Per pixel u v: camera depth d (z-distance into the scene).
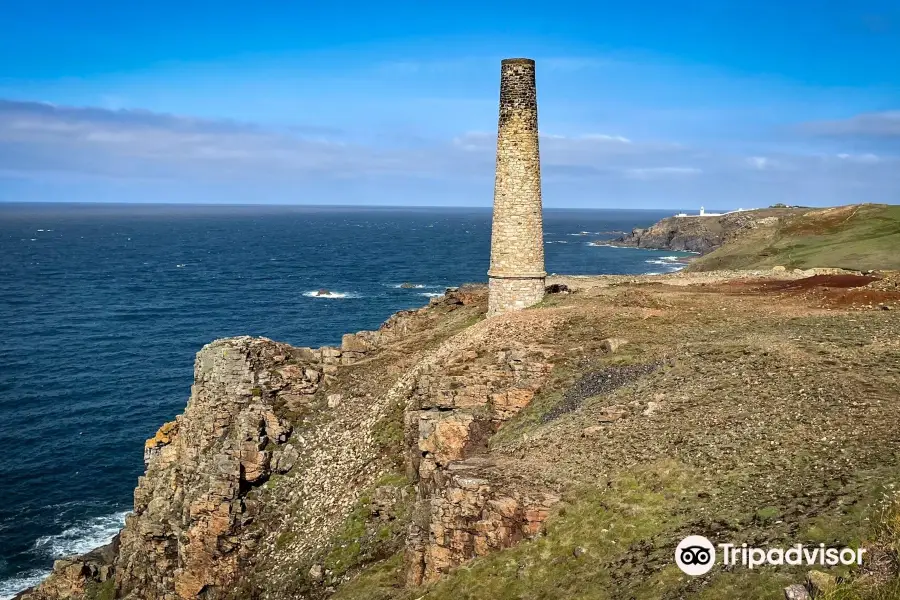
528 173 51.94
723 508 22.48
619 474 26.19
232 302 165.00
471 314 61.00
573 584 21.95
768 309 45.62
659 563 21.02
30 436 78.56
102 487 67.81
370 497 38.84
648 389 33.28
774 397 28.86
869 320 38.22
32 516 62.19
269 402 50.91
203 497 42.97
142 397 92.75
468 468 29.64
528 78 50.97
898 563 16.98
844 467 22.42
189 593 41.72
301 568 37.31
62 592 48.25
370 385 51.00
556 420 33.88
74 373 102.44
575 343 43.19
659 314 46.44
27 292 173.25
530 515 25.45
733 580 18.94
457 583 24.44
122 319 142.88
